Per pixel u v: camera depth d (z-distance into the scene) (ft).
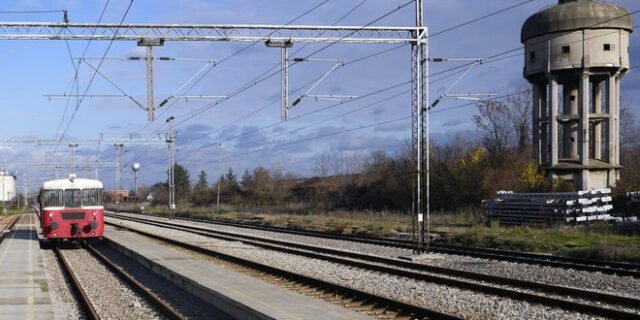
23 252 94.84
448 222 146.41
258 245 104.58
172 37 81.92
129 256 94.17
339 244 107.76
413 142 82.23
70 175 109.91
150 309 50.19
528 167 165.37
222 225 181.88
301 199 274.57
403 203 204.54
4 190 445.78
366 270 70.44
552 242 93.45
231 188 340.39
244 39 82.99
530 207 127.24
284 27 81.87
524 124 231.30
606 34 147.74
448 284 57.72
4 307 47.29
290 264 77.61
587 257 79.20
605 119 153.48
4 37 77.51
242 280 56.34
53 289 63.46
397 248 97.30
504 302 47.96
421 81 80.84
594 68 148.87
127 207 394.32
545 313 43.60
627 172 172.04
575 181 151.64
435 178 193.98
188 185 447.01
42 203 109.09
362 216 184.85
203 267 67.87
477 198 181.57
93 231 109.70
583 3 150.92
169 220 222.89
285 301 44.65
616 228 106.63
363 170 274.57
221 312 47.88
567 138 163.02
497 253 85.76
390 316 44.09
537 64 154.40
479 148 210.38
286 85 91.66
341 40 82.58
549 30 150.61
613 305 47.03
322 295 53.26
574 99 160.35
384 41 81.71
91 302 54.49
